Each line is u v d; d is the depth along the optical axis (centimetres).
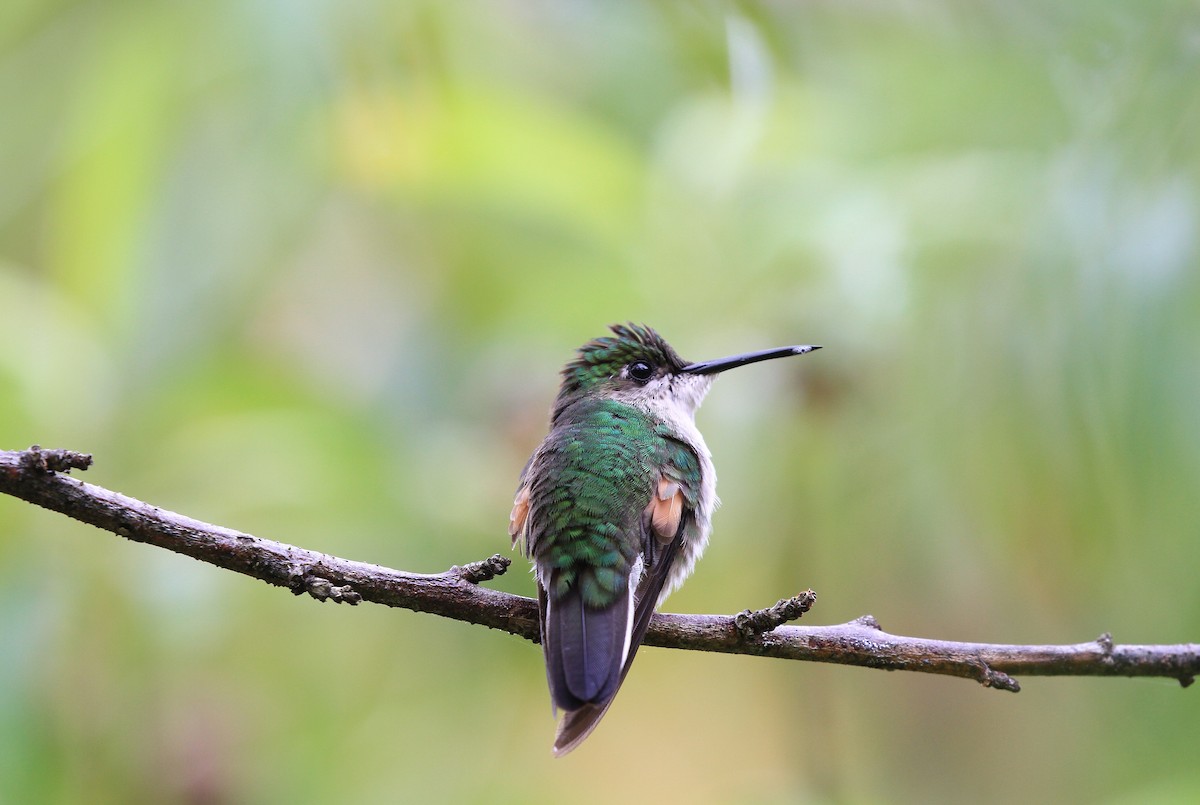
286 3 937
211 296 948
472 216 1062
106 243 946
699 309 952
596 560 689
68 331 918
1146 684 933
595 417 795
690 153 997
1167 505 744
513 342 1004
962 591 906
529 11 1099
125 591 866
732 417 942
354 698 959
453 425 983
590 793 1093
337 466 914
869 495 922
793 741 1063
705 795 1095
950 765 1009
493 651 991
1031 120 866
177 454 906
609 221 993
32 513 873
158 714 872
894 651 656
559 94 1098
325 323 1067
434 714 978
